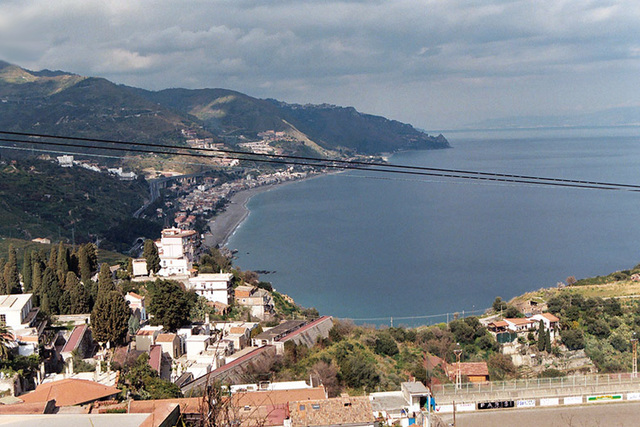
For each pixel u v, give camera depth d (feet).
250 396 189.26
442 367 273.75
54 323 321.32
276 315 441.27
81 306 342.64
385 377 273.95
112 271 466.70
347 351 306.14
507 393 155.02
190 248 516.73
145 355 262.26
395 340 349.82
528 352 356.18
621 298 429.38
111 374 244.22
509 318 397.39
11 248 373.20
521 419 146.92
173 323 332.19
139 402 158.81
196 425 91.30
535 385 159.94
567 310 400.88
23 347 254.47
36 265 362.53
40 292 341.00
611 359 350.23
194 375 278.46
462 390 159.84
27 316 289.94
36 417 90.74
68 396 174.91
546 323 382.22
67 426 89.97
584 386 158.40
